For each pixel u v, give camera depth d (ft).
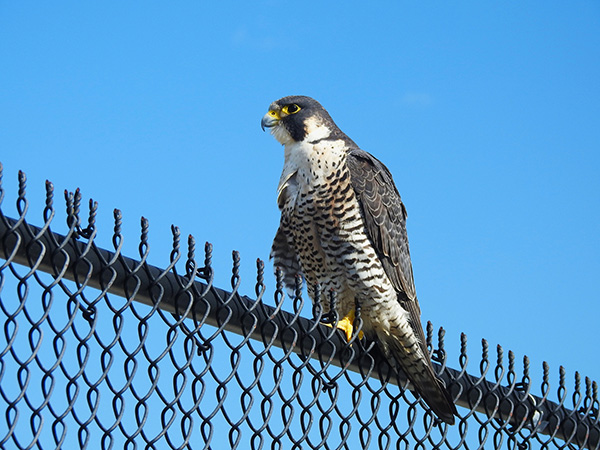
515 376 25.58
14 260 13.94
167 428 15.66
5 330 13.11
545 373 26.81
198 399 16.55
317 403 19.97
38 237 13.93
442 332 24.32
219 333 17.37
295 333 19.17
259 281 18.13
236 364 17.54
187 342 16.56
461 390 23.89
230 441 16.97
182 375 16.25
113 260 15.23
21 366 13.19
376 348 23.49
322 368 20.57
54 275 14.55
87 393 14.38
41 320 13.69
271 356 18.48
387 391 23.08
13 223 13.70
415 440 23.29
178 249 16.61
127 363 15.25
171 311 16.76
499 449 24.88
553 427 26.94
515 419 25.76
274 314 18.48
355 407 21.27
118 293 15.78
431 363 23.50
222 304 17.46
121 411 14.79
